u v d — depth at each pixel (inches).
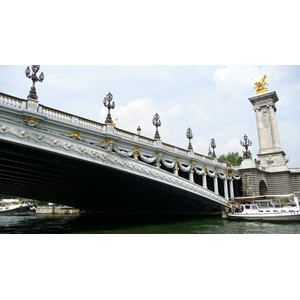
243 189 2198.6
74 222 1958.7
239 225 1457.9
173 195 1792.6
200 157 1814.7
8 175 1502.2
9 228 1523.1
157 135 1480.1
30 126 951.6
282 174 2405.3
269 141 2541.8
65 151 1027.9
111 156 1194.6
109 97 1270.9
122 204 2389.3
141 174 1321.4
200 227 1395.2
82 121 1135.6
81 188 1812.3
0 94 905.5
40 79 1023.0
